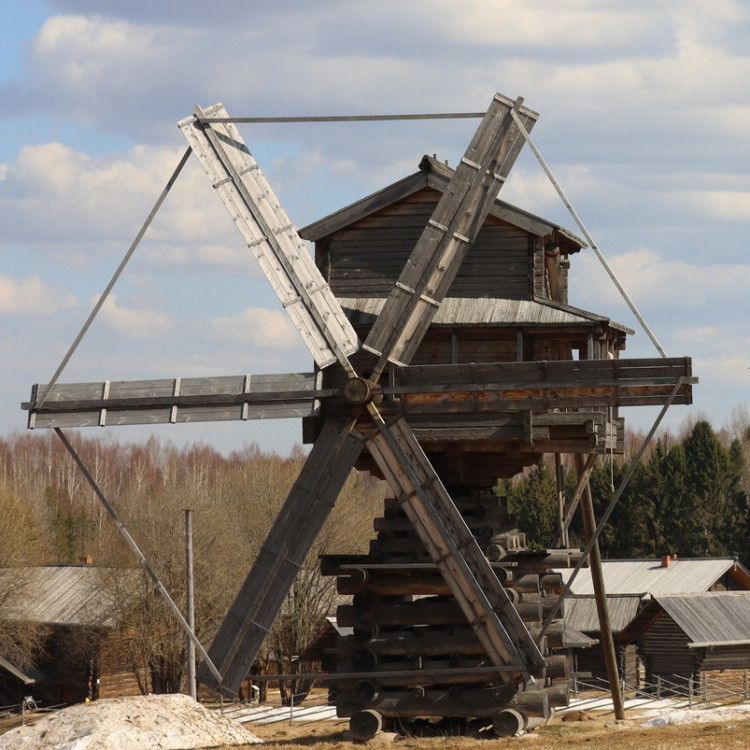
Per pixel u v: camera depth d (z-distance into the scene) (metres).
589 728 31.45
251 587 26.89
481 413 27.28
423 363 29.50
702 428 121.81
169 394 27.25
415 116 26.98
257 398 27.08
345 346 27.22
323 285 27.77
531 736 28.62
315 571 76.38
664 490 118.12
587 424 27.95
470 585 26.45
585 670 72.44
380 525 29.89
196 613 74.06
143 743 26.62
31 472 174.38
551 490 115.44
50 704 78.56
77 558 115.94
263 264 27.78
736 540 119.19
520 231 29.94
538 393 26.50
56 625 78.44
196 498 78.19
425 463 26.72
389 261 30.25
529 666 26.30
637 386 25.95
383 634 29.34
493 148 27.52
